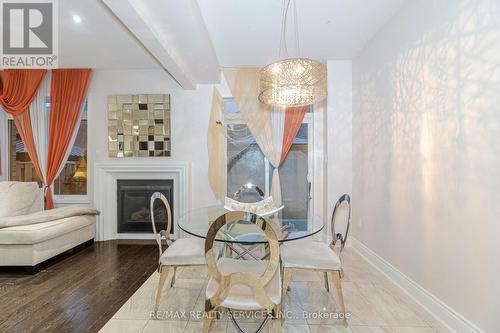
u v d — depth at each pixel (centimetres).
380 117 297
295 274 288
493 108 159
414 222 235
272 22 281
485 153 164
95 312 217
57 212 344
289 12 262
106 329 196
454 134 189
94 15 270
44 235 298
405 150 249
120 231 427
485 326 165
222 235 202
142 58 374
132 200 427
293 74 245
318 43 331
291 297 241
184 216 268
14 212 346
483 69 165
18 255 289
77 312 217
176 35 264
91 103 418
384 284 266
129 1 197
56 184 428
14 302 233
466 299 179
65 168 428
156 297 220
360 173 352
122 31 300
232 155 425
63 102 409
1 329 196
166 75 419
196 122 420
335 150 385
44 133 420
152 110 419
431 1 212
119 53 357
